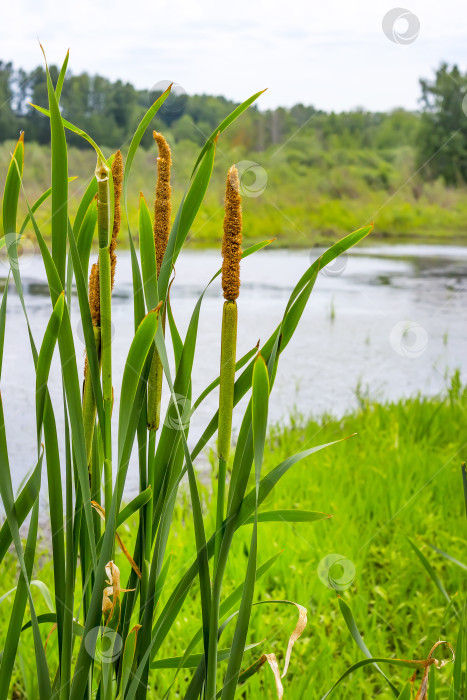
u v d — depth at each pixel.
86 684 1.62
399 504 4.02
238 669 1.56
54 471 1.61
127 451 1.57
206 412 6.20
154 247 1.61
